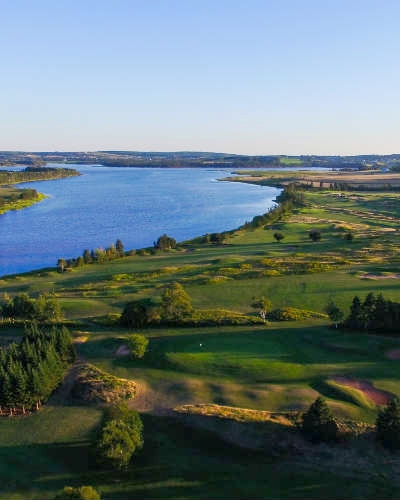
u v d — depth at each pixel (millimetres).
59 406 50969
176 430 45312
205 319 74438
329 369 56062
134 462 40688
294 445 42219
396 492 36531
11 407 49250
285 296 89438
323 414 42719
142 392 52781
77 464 40750
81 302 88250
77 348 65812
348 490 36750
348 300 84875
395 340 64750
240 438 43406
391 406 41938
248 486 37406
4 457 41656
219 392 51812
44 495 36844
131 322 73875
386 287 92500
